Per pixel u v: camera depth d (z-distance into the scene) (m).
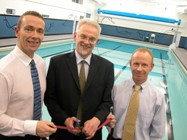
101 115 1.41
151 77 5.84
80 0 12.76
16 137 1.24
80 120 1.45
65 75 1.44
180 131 2.90
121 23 14.33
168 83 5.35
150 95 1.46
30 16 1.12
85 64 1.46
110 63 1.55
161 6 13.38
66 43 9.20
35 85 1.21
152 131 1.50
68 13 11.04
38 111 1.25
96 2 14.53
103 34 14.90
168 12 13.41
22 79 1.14
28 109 1.19
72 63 1.45
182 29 13.17
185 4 11.87
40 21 1.14
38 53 6.49
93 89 1.45
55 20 9.86
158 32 13.69
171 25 13.21
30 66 1.19
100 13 14.45
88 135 1.31
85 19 1.40
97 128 1.35
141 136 1.45
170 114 3.41
